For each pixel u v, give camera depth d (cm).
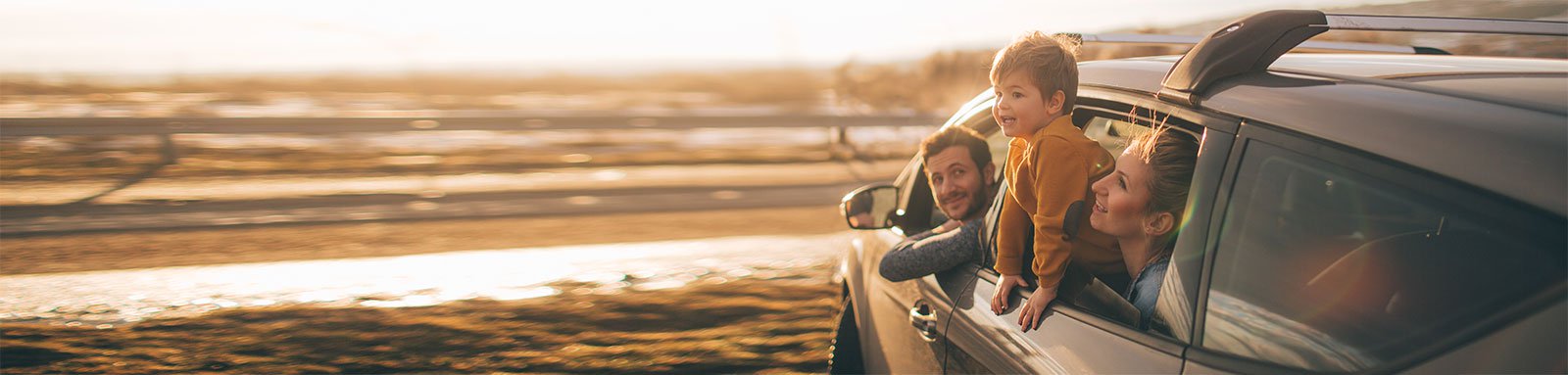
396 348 545
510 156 1655
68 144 1667
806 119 1877
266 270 751
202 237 898
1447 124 138
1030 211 215
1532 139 128
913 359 286
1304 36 188
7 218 991
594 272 753
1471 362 126
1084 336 196
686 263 787
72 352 531
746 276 738
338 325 591
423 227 965
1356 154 149
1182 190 190
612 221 1010
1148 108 207
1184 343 174
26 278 716
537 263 783
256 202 1126
